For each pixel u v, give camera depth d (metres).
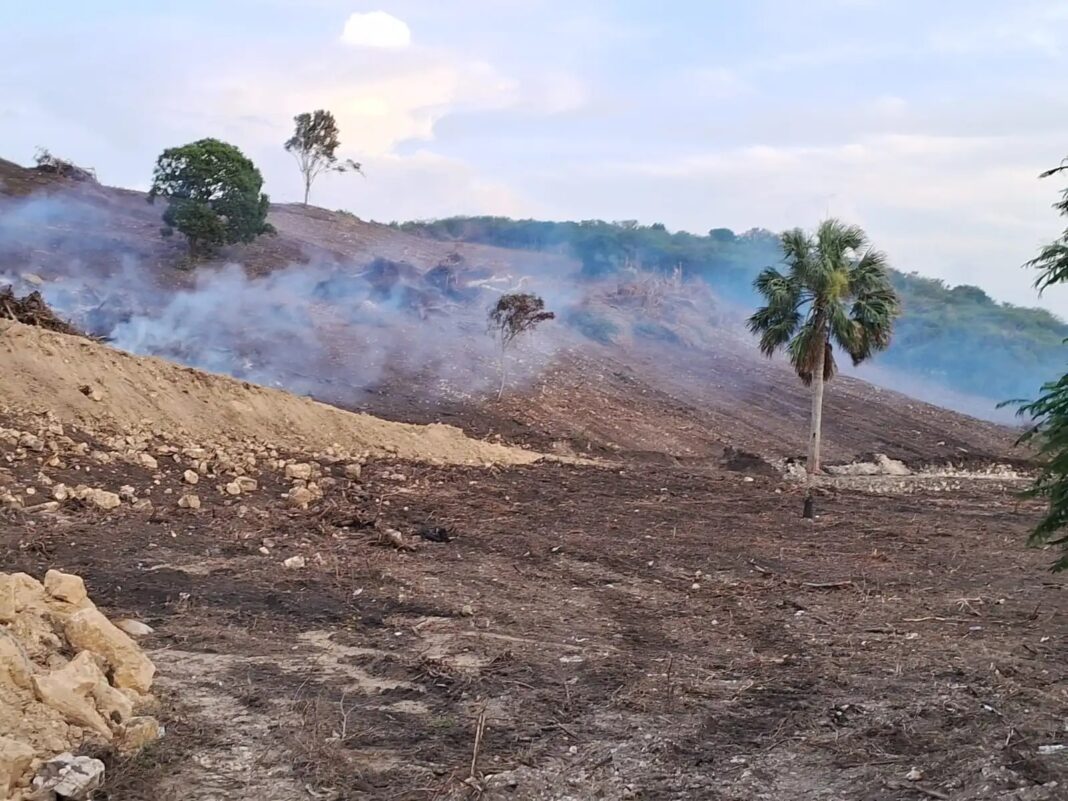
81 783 5.27
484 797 5.72
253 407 22.02
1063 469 6.66
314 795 5.67
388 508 16.31
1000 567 13.90
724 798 5.80
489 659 8.55
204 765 6.00
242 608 9.76
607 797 5.82
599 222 102.62
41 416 17.45
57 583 7.37
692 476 25.86
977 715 7.00
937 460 40.22
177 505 14.46
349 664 8.30
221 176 47.59
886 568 13.66
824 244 30.56
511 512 17.17
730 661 8.79
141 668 7.00
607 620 10.33
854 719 7.13
